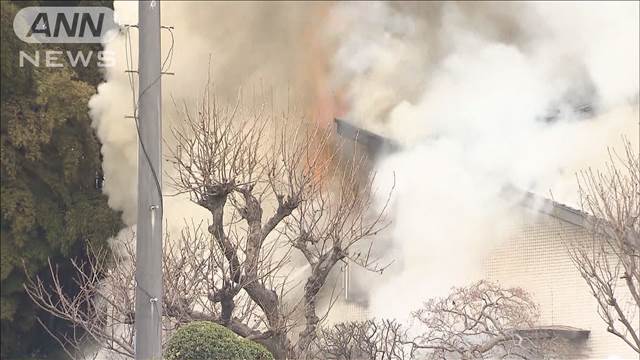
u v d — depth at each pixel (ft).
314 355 117.29
